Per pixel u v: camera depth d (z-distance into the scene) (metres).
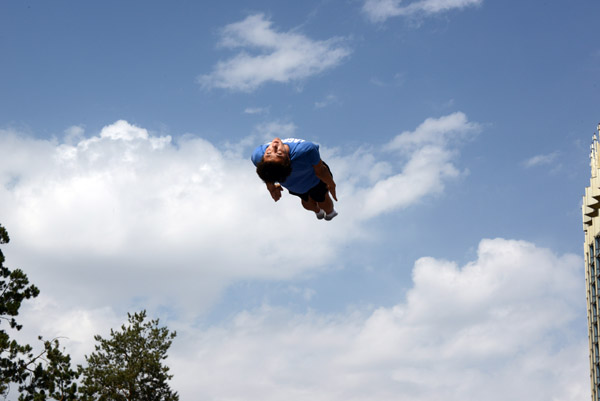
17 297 29.97
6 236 31.02
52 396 28.44
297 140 8.34
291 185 8.67
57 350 29.02
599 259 56.84
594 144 58.53
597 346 56.47
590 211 58.47
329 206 9.19
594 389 55.94
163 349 43.94
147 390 41.53
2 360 27.77
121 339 43.12
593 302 57.53
